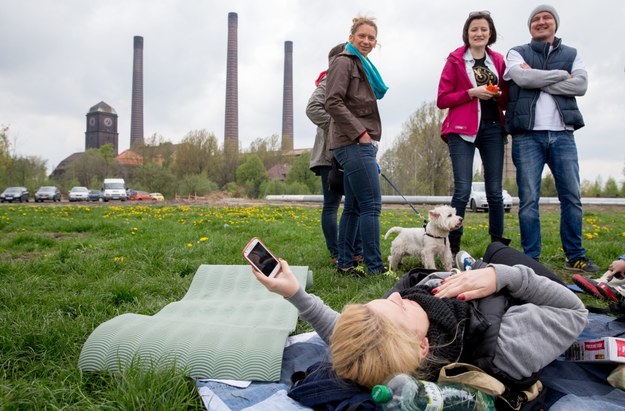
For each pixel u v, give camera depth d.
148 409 2.18
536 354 2.19
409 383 1.81
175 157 74.00
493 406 2.09
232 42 146.00
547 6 5.23
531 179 5.23
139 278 4.91
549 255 5.98
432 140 43.88
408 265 5.88
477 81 5.38
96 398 2.36
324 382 2.19
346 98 4.82
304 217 14.00
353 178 4.78
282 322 3.26
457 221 5.10
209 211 16.81
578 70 5.18
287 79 149.62
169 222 11.35
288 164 82.69
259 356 2.59
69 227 9.93
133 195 51.22
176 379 2.40
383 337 1.88
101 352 2.64
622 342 2.39
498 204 5.57
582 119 5.22
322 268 5.48
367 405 1.95
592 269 5.17
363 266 5.36
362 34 4.77
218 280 4.08
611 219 13.85
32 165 65.81
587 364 2.57
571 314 2.35
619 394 2.38
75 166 75.31
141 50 172.25
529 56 5.29
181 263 5.57
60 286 4.61
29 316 3.44
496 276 2.41
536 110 5.17
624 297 3.20
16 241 7.76
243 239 7.82
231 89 146.12
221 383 2.46
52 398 2.31
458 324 2.17
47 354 2.90
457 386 2.01
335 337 1.96
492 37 5.51
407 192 43.47
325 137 5.58
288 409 2.21
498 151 5.54
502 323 2.26
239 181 67.06
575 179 5.21
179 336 2.75
